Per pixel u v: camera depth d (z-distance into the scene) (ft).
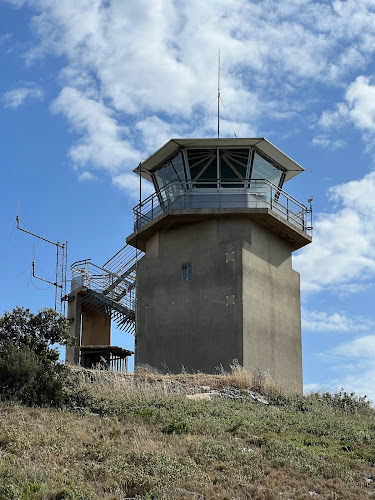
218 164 113.91
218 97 121.08
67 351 138.31
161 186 119.75
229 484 47.44
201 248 110.32
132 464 48.06
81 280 140.26
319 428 67.46
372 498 48.57
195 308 108.06
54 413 61.98
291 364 112.37
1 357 68.85
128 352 126.11
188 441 55.88
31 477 44.32
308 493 48.01
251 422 65.98
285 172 119.44
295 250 121.49
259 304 107.96
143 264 114.32
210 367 104.53
